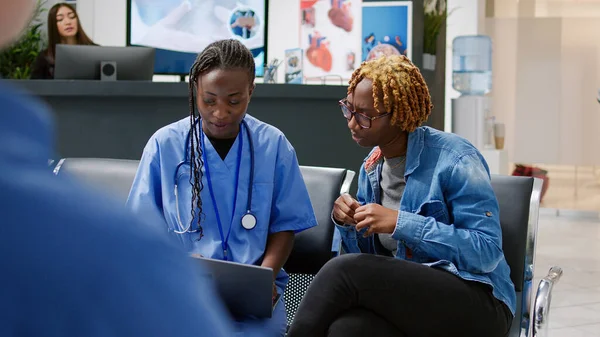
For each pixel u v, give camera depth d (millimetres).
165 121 3707
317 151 3715
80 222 341
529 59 8031
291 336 1659
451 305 1660
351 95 1875
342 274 1671
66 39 5191
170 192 1896
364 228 1905
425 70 4434
